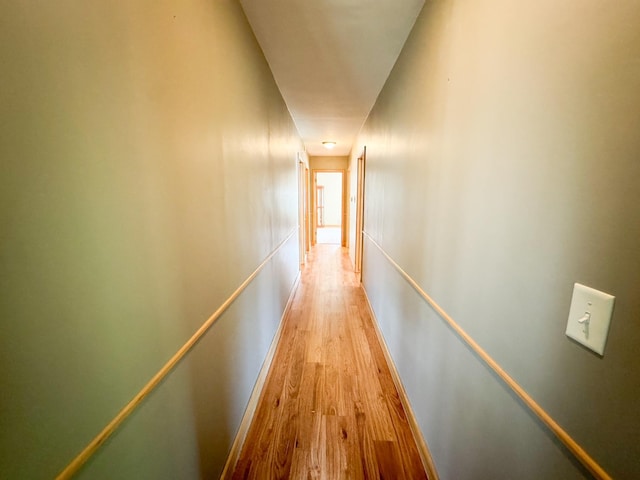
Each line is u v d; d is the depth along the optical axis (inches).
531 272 26.3
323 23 62.7
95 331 22.8
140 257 27.9
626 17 17.3
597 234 19.7
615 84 18.1
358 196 177.8
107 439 24.1
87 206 21.8
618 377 18.7
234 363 55.4
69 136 20.2
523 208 27.2
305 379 80.5
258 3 56.5
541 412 25.1
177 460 35.3
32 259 17.9
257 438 60.6
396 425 64.2
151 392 29.7
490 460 33.4
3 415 16.7
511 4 28.5
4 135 16.3
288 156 128.3
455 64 41.5
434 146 49.9
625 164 17.7
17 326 17.2
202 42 41.2
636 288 17.4
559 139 22.8
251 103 65.5
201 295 41.2
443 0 45.7
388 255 90.9
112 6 24.0
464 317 39.4
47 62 18.6
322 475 52.7
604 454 19.8
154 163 30.0
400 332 75.5
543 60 24.4
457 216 41.1
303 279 177.0
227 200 51.0
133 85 26.7
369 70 85.7
